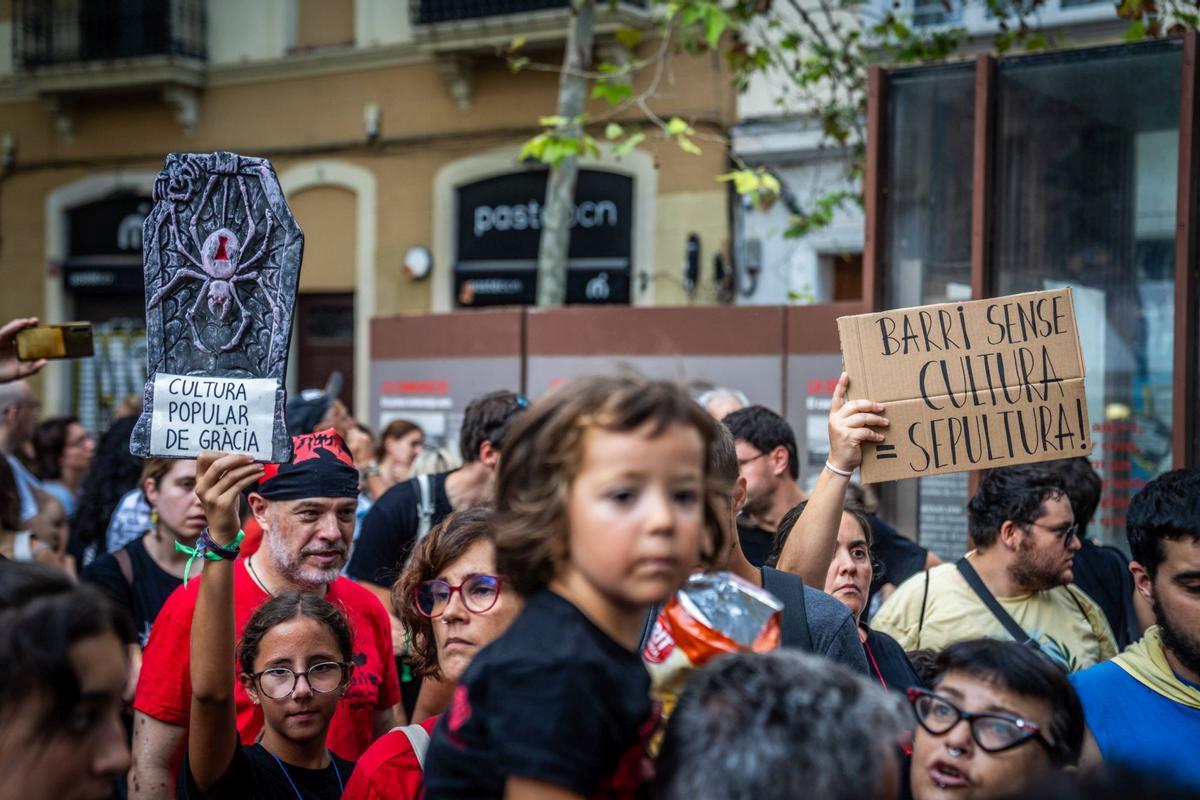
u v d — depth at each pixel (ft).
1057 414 10.13
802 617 8.71
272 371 9.45
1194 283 18.03
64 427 24.43
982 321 10.20
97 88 49.67
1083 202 19.31
